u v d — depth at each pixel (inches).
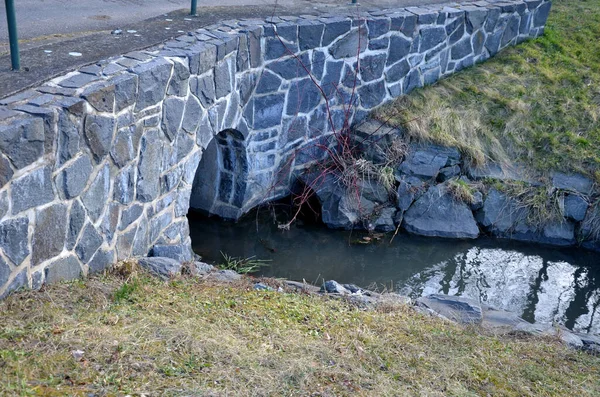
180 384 155.0
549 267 327.6
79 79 213.8
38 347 159.8
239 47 287.7
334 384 167.8
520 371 189.6
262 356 173.3
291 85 325.7
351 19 339.6
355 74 353.4
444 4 406.0
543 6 437.1
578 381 189.8
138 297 199.0
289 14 345.1
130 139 227.3
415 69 383.9
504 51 428.5
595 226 341.4
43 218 190.7
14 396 139.1
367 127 364.2
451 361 187.9
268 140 327.6
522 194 350.0
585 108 388.5
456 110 379.9
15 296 182.9
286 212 347.6
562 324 282.2
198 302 201.9
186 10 331.6
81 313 182.1
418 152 358.0
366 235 337.1
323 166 355.3
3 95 193.5
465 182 352.5
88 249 214.7
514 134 372.5
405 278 310.5
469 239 341.4
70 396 143.2
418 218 342.3
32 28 298.0
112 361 158.9
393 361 183.9
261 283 231.0
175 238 277.4
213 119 281.0
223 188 332.5
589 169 358.6
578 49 435.5
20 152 176.4
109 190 221.1
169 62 241.4
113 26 314.3
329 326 199.3
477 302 241.0
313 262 314.8
